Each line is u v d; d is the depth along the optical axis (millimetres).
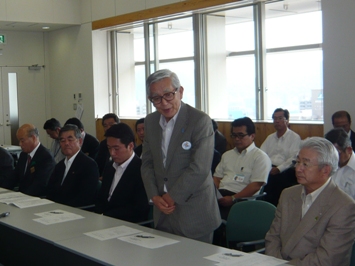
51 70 10648
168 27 8273
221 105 7508
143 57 8945
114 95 9656
